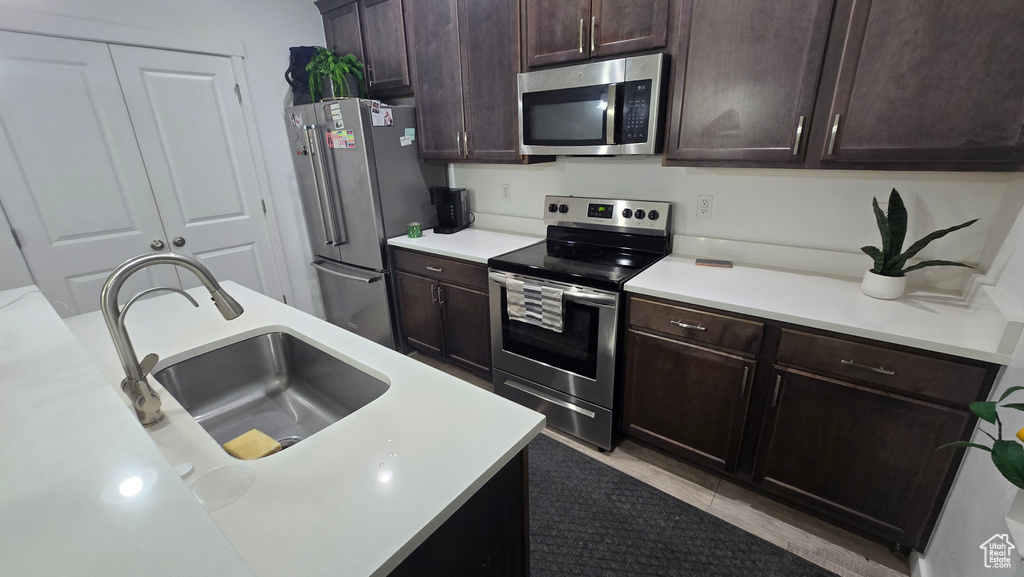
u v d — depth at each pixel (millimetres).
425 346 2844
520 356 2234
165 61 2457
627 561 1550
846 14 1382
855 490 1501
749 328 1547
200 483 735
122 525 490
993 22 1177
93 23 2203
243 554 607
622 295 1809
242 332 1379
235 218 2871
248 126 2822
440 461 785
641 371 1876
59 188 2236
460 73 2400
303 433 1304
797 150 1564
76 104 2227
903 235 1484
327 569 588
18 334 1024
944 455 1303
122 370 1141
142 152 2455
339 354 1239
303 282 3285
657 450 2082
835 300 1550
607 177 2371
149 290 888
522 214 2809
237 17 2676
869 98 1397
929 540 1393
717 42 1625
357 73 2799
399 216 2816
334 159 2730
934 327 1312
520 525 991
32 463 587
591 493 1842
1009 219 1354
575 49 1961
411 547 636
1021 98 1187
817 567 1508
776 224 1934
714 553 1569
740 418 1672
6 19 1991
